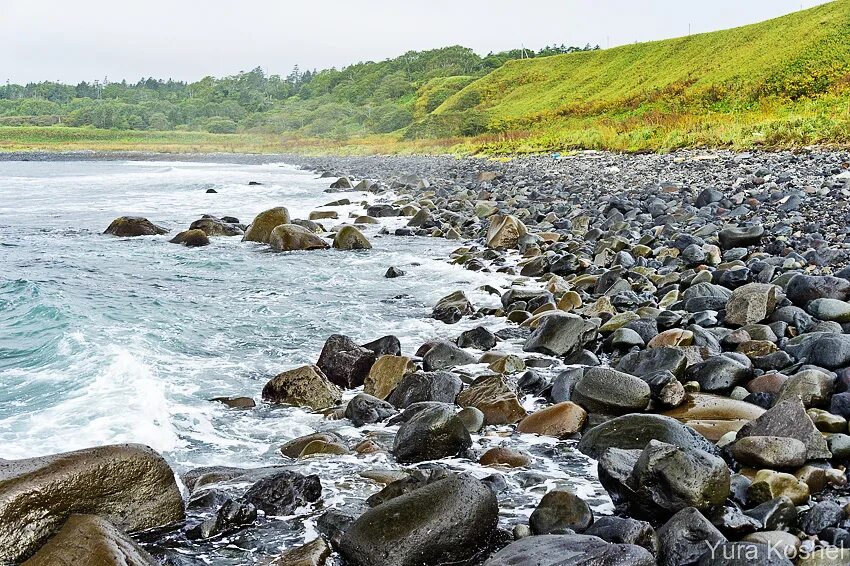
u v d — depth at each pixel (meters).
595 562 3.65
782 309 7.81
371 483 5.34
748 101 42.06
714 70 55.53
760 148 25.88
